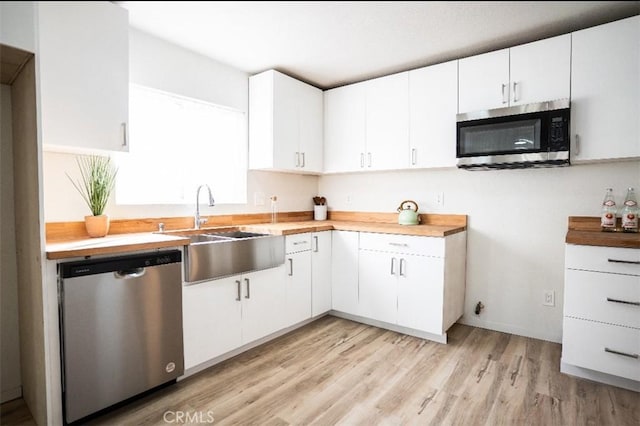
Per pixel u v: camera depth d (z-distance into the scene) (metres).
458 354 2.44
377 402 1.87
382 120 3.03
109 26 1.81
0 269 1.88
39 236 1.53
